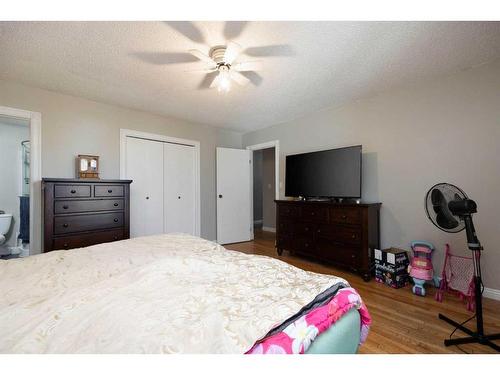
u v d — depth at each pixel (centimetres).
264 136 463
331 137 351
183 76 249
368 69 234
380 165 297
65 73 242
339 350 85
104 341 67
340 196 312
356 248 277
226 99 315
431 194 190
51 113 288
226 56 189
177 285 103
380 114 297
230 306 85
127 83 266
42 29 173
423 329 174
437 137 252
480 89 226
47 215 246
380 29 175
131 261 134
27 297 93
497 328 174
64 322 75
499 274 214
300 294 94
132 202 356
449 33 179
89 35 181
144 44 192
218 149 457
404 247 275
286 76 249
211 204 453
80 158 292
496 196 217
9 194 381
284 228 365
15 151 387
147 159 373
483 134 224
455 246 239
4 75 246
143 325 73
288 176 384
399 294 235
